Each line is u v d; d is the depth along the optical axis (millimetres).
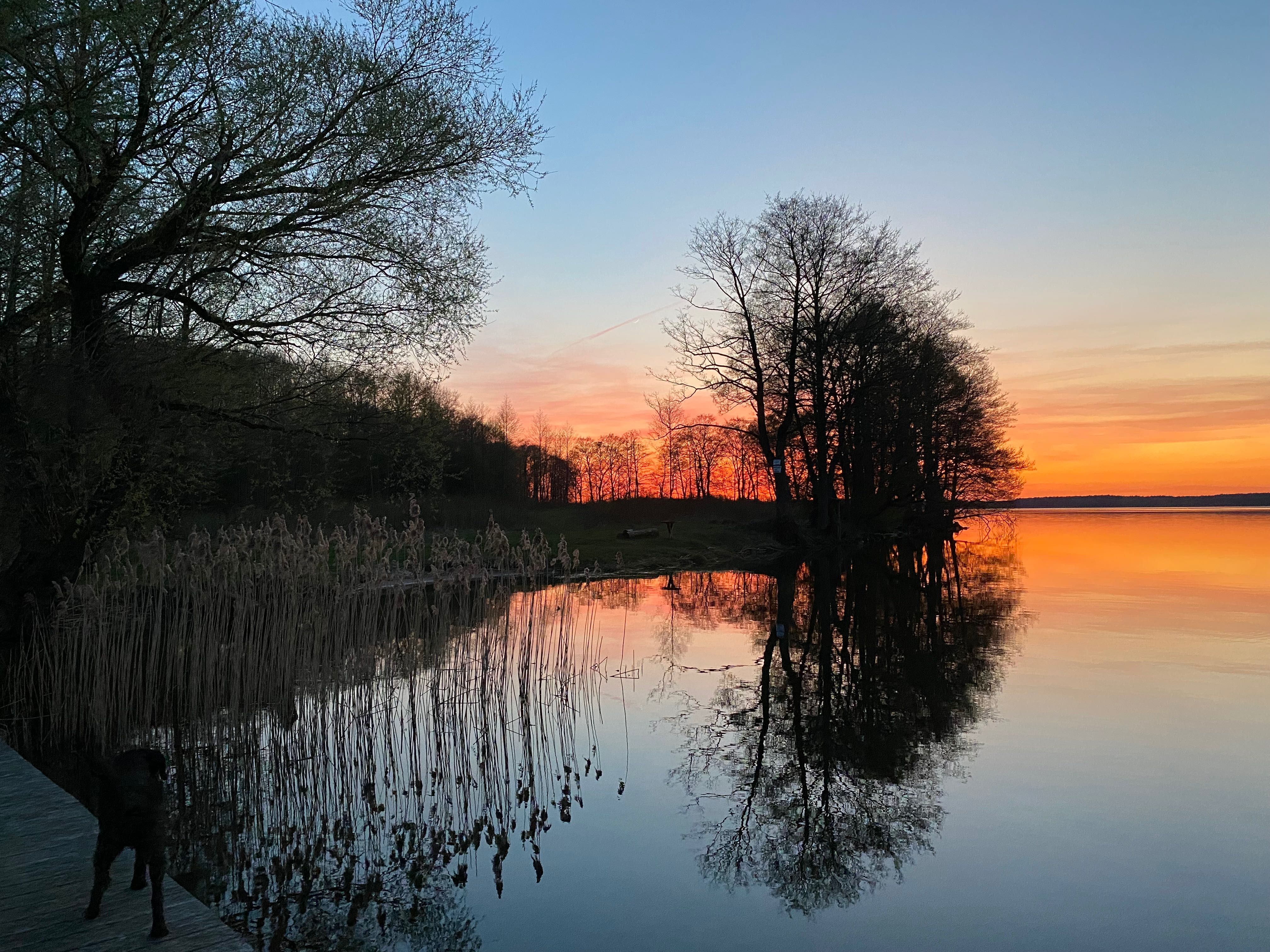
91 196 9383
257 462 11961
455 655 10188
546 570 10812
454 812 7652
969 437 41625
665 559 31438
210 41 9727
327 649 9094
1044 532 65438
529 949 5230
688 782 8445
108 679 9133
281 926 5562
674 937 5395
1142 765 8875
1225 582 25891
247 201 10555
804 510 45281
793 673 13492
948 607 20984
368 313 11422
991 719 10703
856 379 34969
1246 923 5535
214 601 9688
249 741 9047
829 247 34562
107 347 9938
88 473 10117
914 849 6809
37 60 8695
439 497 12992
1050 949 5215
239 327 10930
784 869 6430
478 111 11688
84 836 5398
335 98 10719
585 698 11609
